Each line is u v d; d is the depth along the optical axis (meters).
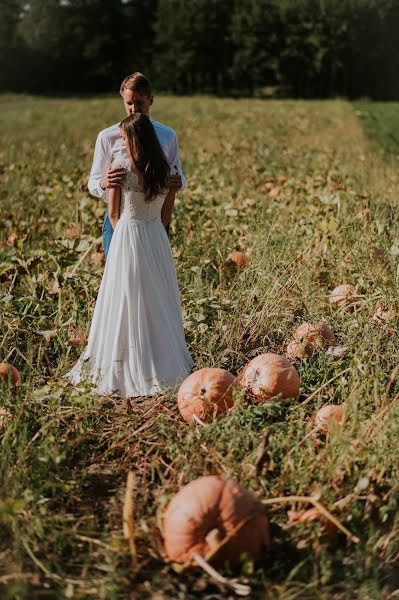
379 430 3.84
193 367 5.23
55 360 5.52
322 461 3.61
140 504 3.58
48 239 8.20
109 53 75.19
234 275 6.95
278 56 69.44
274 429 3.94
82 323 5.69
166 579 3.03
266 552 3.16
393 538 3.24
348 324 5.59
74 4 76.25
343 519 3.31
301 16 68.12
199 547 3.03
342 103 46.75
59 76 75.25
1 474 3.55
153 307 4.89
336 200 8.41
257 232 7.62
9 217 9.54
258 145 19.08
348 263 6.89
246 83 72.25
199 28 71.31
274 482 3.58
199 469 3.70
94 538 3.34
